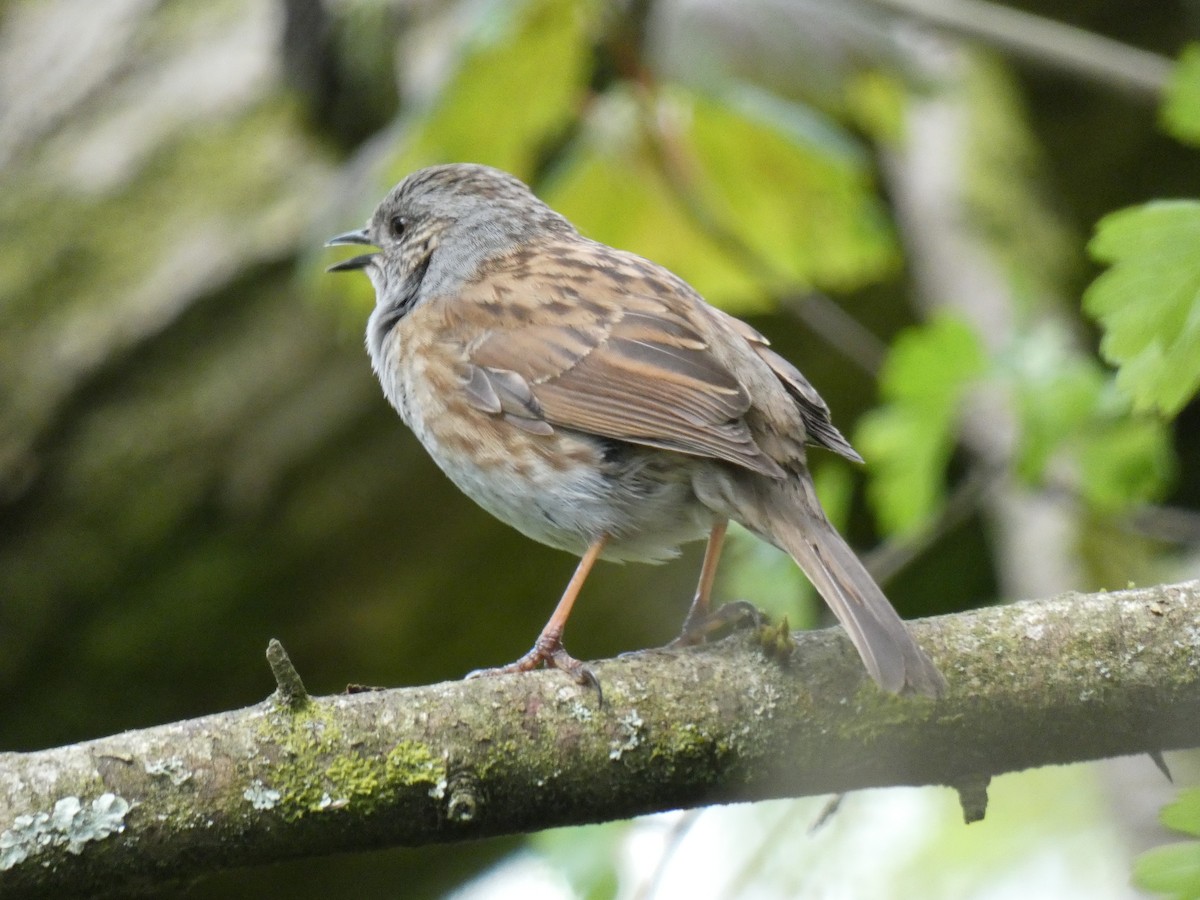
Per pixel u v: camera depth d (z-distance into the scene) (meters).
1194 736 6.25
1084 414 9.73
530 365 8.48
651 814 6.32
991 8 15.17
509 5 9.34
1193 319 6.85
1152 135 15.43
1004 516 11.73
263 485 13.25
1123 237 6.91
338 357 13.15
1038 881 13.35
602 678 6.22
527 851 14.55
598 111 10.34
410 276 9.99
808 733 6.19
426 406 8.84
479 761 5.99
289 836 5.88
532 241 9.62
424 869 14.67
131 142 14.07
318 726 5.93
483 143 10.14
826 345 14.28
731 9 10.12
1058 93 15.26
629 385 8.14
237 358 13.26
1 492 13.04
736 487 7.75
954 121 13.93
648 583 14.26
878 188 14.03
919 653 6.05
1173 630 6.25
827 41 10.25
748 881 11.27
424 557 13.73
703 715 6.17
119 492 13.20
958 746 6.22
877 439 10.02
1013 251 13.11
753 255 10.62
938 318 9.85
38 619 13.17
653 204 10.84
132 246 13.63
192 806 5.77
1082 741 6.26
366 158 10.66
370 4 11.78
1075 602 6.39
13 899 5.68
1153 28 15.81
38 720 13.57
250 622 13.65
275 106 13.88
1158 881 6.02
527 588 14.12
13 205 13.95
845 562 7.10
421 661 14.27
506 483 8.49
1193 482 15.50
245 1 14.83
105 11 15.28
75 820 5.68
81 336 13.29
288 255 13.28
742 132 10.77
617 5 9.75
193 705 13.89
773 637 6.28
